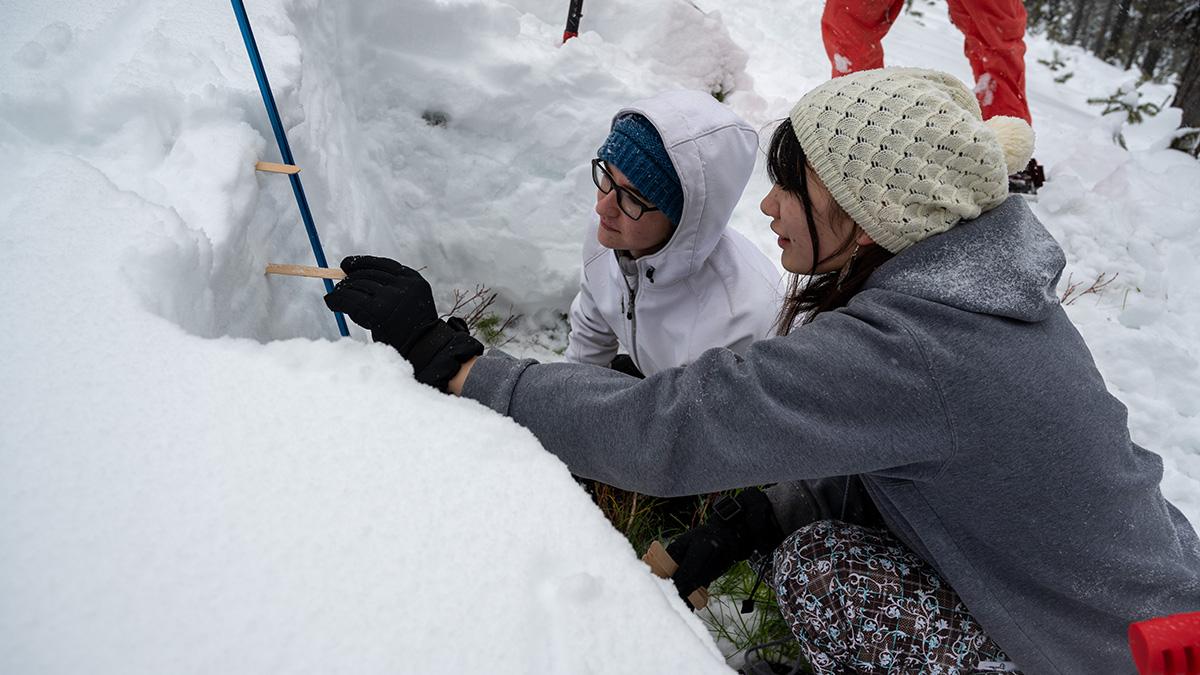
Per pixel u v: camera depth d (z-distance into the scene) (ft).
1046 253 3.73
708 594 5.93
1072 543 3.77
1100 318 10.11
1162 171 13.92
